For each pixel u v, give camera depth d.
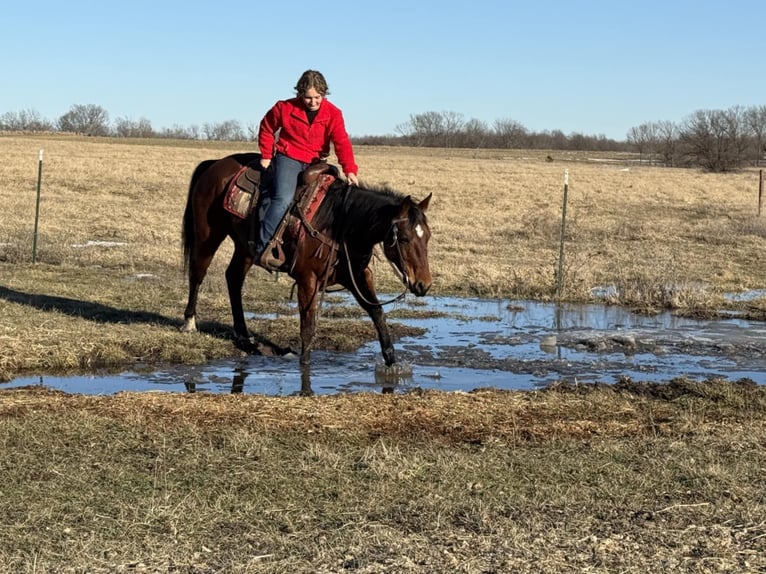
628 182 54.19
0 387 8.69
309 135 9.32
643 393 8.55
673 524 5.21
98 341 10.21
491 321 13.28
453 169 62.69
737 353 11.30
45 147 64.62
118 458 6.23
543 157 105.31
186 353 10.11
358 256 9.14
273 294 14.58
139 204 32.78
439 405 7.80
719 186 52.53
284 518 5.21
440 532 5.04
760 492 5.77
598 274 18.16
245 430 6.86
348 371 9.80
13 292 13.16
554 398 8.19
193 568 4.55
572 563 4.66
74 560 4.59
